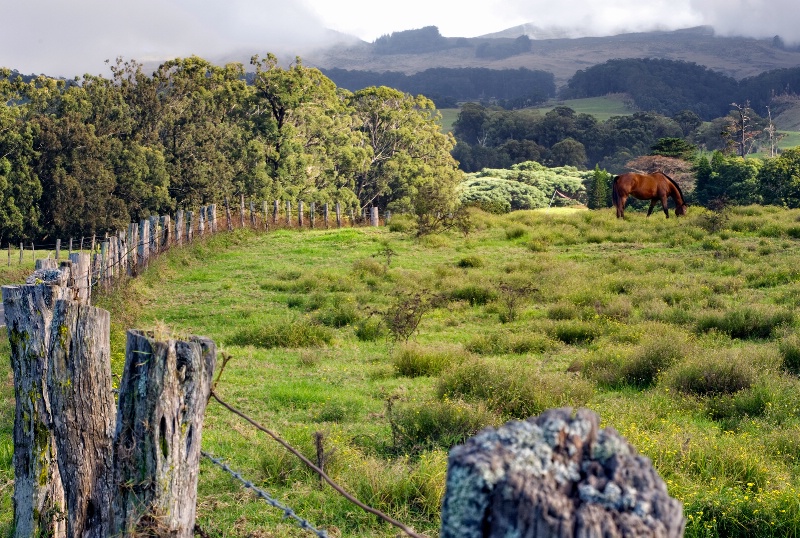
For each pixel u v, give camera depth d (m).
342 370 14.20
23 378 5.50
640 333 16.41
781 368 13.24
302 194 65.25
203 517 6.79
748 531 6.68
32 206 52.19
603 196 94.44
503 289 21.38
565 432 2.08
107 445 5.23
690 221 32.56
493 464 1.97
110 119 61.16
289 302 21.22
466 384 11.70
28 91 61.34
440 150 85.94
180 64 69.06
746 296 20.42
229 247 32.19
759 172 75.00
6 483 7.40
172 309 20.38
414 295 20.72
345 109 78.06
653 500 1.99
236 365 14.26
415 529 6.75
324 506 7.10
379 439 9.47
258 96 66.25
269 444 8.62
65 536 5.63
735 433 10.21
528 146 173.75
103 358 5.28
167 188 59.06
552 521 1.91
